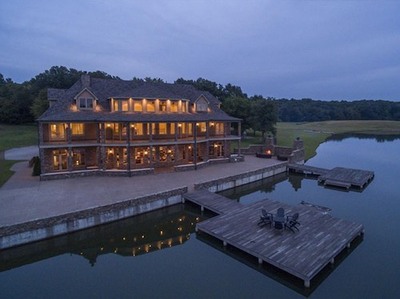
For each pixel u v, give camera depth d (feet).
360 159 162.50
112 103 111.65
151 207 75.41
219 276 48.62
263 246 51.96
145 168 107.34
